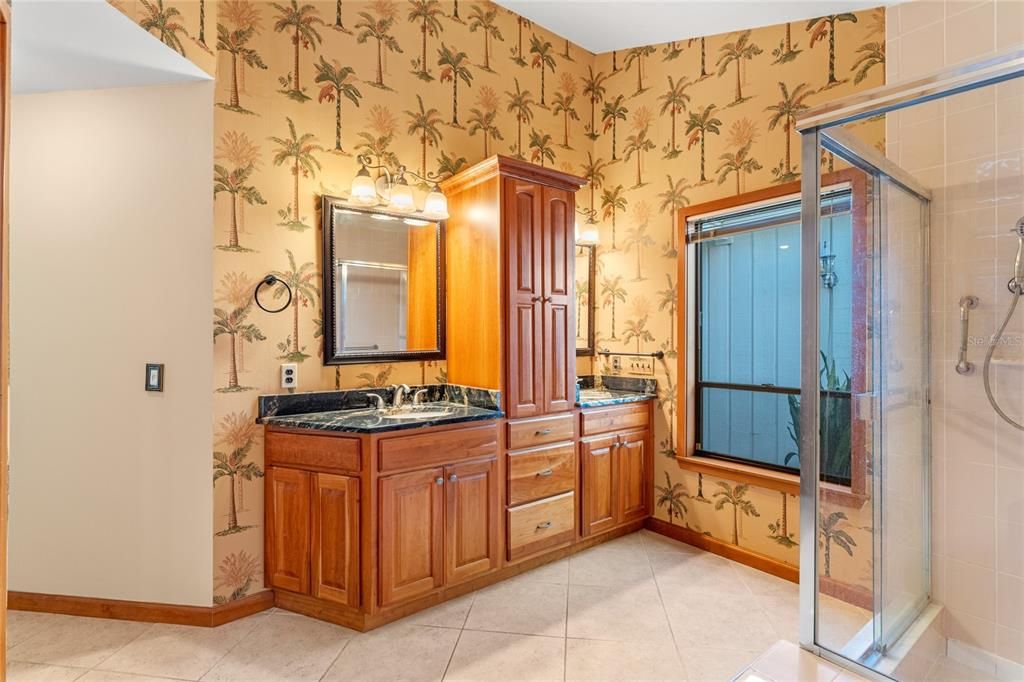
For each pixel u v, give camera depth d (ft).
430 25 9.64
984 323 6.07
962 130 6.11
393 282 9.17
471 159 10.21
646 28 10.30
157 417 7.53
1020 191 5.74
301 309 8.22
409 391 9.25
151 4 6.33
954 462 6.37
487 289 8.86
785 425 9.01
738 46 9.55
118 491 7.61
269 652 6.66
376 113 9.00
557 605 7.85
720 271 9.99
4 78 4.22
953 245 6.27
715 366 10.11
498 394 8.62
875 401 6.28
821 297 6.14
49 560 7.70
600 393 11.25
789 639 6.95
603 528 10.09
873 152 6.24
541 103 11.32
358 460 7.10
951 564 6.40
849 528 6.14
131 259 7.57
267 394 7.89
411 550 7.44
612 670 6.30
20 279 7.72
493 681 6.10
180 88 7.48
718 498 9.80
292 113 8.12
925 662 6.12
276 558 7.71
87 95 7.65
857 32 8.05
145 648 6.75
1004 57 4.90
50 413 7.70
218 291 7.43
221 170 7.47
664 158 10.77
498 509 8.51
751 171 9.34
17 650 6.70
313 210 8.34
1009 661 5.98
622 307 11.60
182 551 7.47
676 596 8.13
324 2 8.43
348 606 7.16
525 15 10.85
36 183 7.71
